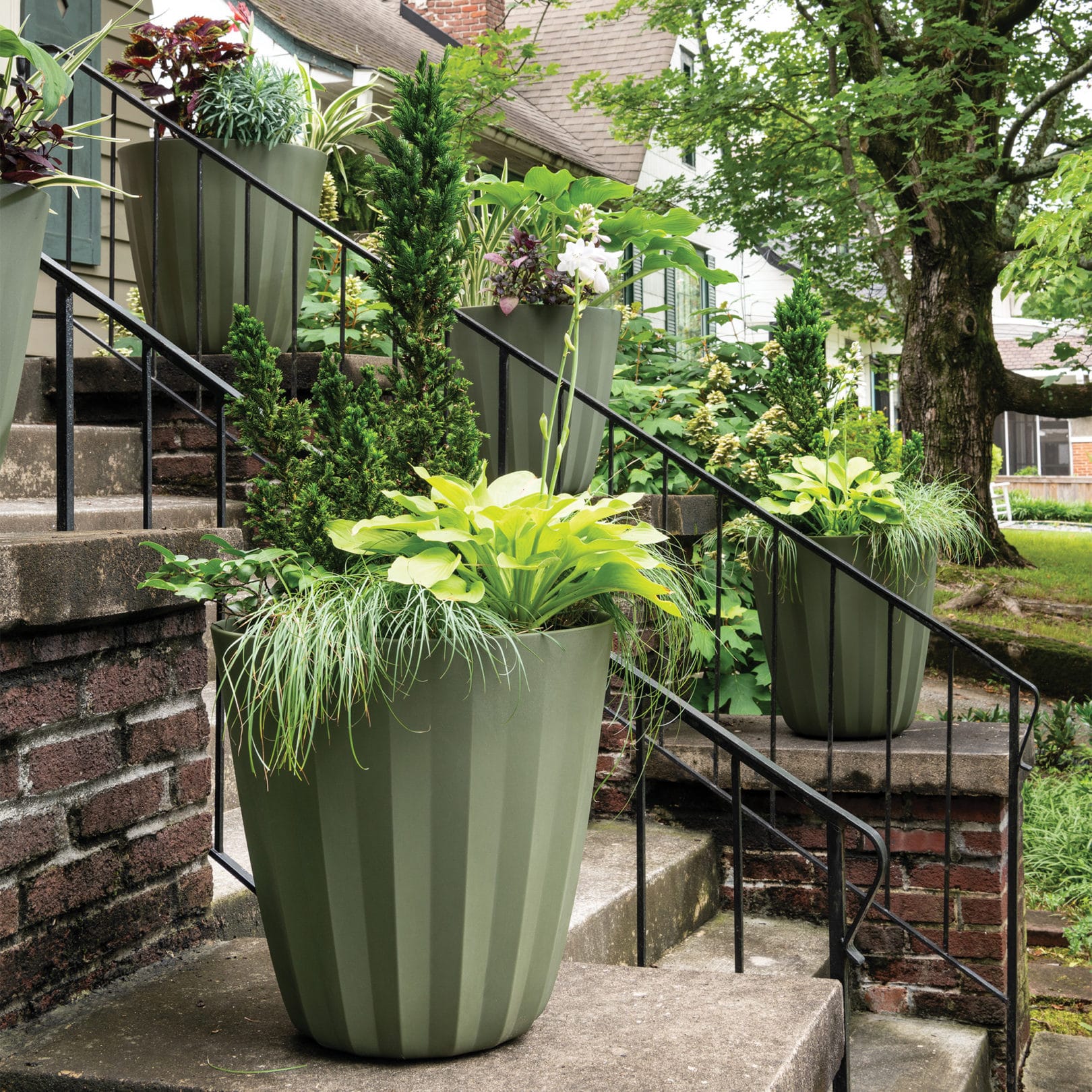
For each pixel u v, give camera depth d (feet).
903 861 11.50
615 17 38.45
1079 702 27.04
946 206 33.71
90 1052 5.45
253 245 12.62
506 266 11.34
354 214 21.54
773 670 11.07
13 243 5.72
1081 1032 12.79
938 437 34.19
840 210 34.53
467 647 5.02
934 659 29.14
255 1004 6.07
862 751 11.35
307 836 5.17
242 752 5.39
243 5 13.41
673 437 15.12
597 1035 5.61
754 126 36.86
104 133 19.11
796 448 12.60
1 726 5.60
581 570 5.58
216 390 7.43
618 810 12.08
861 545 11.31
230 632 5.56
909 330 34.99
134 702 6.50
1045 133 34.22
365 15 41.83
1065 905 15.79
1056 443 88.02
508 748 5.13
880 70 33.88
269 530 5.75
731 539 12.62
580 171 40.55
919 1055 10.52
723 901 11.88
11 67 6.06
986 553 33.71
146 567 6.17
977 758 11.07
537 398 11.33
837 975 6.79
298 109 13.02
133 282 19.84
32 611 5.43
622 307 16.92
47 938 5.93
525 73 29.89
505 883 5.23
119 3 19.53
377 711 5.02
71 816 6.07
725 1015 5.88
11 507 10.05
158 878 6.74
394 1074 5.18
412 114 6.32
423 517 5.61
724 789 11.62
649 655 7.47
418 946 5.16
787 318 12.83
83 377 12.96
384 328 6.49
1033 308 35.99
